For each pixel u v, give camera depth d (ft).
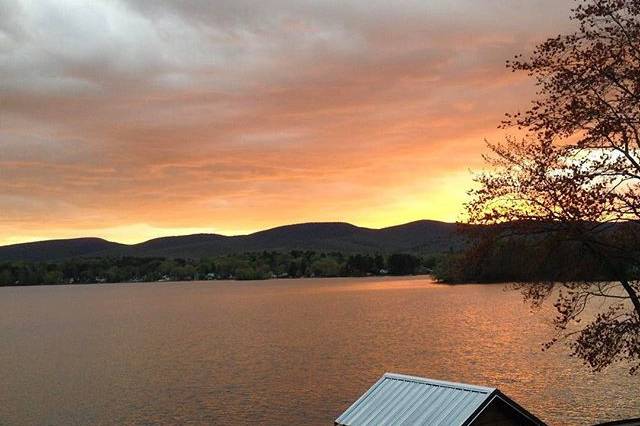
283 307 650.02
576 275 90.48
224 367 261.65
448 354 271.28
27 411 191.62
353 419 74.02
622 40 87.66
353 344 324.39
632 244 87.40
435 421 67.31
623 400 170.71
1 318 620.90
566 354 249.55
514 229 88.74
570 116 87.04
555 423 151.33
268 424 165.68
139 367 271.90
